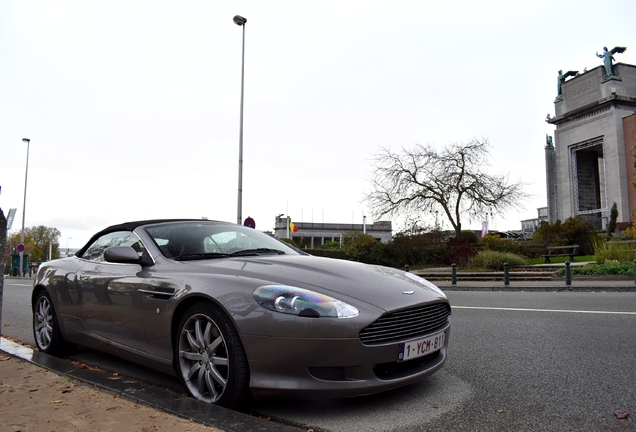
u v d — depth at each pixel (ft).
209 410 9.52
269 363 9.58
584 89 166.40
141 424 8.82
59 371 12.70
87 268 14.74
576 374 13.16
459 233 94.17
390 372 10.43
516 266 67.87
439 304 11.78
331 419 9.89
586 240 83.92
